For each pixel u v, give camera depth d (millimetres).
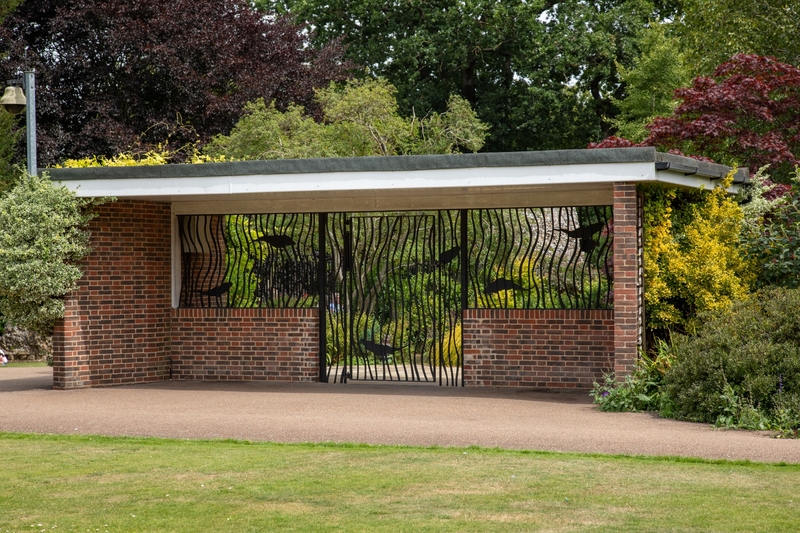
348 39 37125
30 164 16156
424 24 35688
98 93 29156
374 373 17859
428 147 27641
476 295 15883
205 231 17266
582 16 34625
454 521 7066
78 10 28016
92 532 6855
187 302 17297
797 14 22094
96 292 15930
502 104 36438
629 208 13016
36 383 16812
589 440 10102
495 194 15688
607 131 37312
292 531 6828
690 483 8219
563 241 17406
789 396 10938
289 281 16906
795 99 19094
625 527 6848
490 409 12773
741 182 15688
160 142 28875
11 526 7043
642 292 14344
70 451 10000
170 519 7184
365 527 6906
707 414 11406
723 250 14578
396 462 9219
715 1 23000
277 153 25312
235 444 10383
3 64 27312
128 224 16391
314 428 11047
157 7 28609
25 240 15039
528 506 7484
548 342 15359
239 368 16875
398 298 19078
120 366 16250
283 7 37250
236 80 29562
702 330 12727
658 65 30109
